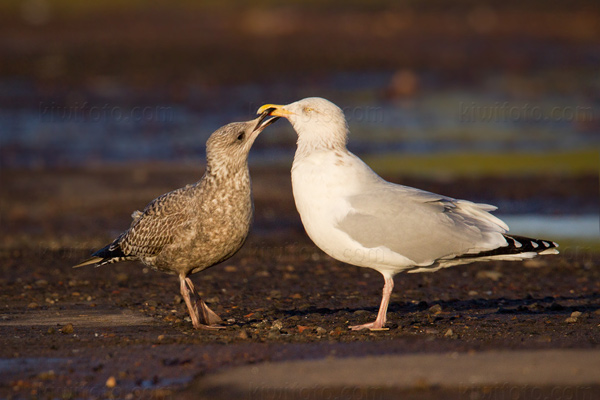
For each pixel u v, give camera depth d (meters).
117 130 29.67
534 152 26.97
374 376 8.22
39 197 21.36
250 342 9.57
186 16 59.84
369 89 37.91
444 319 10.92
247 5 63.88
